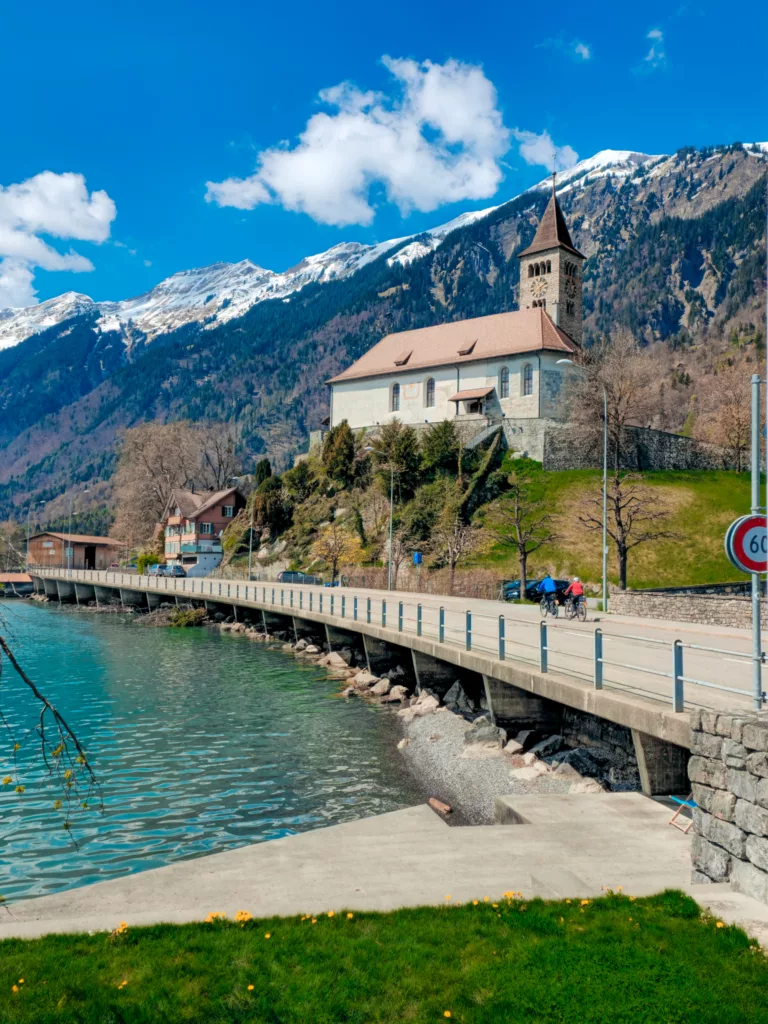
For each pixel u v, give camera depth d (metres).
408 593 65.44
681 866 10.49
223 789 20.72
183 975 7.02
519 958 7.29
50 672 41.41
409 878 10.02
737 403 97.94
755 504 11.18
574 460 83.06
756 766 8.77
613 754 19.12
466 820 17.25
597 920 8.16
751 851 8.83
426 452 84.94
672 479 81.38
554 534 70.69
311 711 30.89
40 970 7.11
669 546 67.88
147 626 67.00
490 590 60.88
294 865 10.62
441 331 100.19
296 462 109.44
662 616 38.50
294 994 6.72
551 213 100.56
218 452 134.38
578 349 90.19
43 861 16.02
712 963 7.14
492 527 74.62
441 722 26.77
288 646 52.50
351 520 90.38
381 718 29.36
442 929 8.02
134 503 127.06
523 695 22.30
